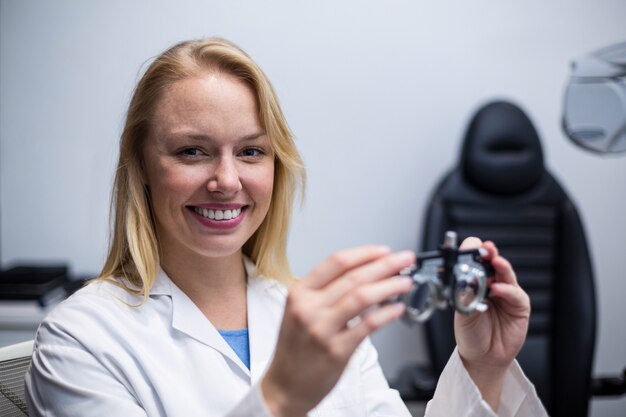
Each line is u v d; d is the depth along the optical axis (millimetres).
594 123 1881
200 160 894
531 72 2375
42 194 2291
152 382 891
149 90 907
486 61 2361
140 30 2244
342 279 599
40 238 2311
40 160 2277
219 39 966
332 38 2316
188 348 944
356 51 2330
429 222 2096
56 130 2264
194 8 2258
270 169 948
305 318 583
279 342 609
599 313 2492
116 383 875
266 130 919
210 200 894
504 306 816
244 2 2273
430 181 2395
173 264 993
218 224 914
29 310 1924
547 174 2156
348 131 2361
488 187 2107
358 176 2385
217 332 963
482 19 2346
